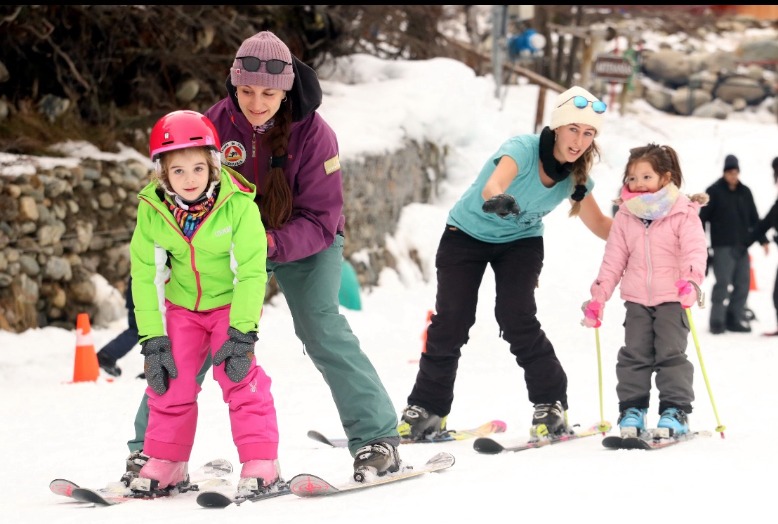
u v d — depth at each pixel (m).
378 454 6.53
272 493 6.10
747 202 17.34
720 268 17.16
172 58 20.34
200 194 5.96
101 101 19.62
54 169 16.45
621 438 7.74
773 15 55.12
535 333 8.43
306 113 6.39
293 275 6.67
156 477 6.20
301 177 6.50
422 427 8.66
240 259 6.00
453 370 8.71
